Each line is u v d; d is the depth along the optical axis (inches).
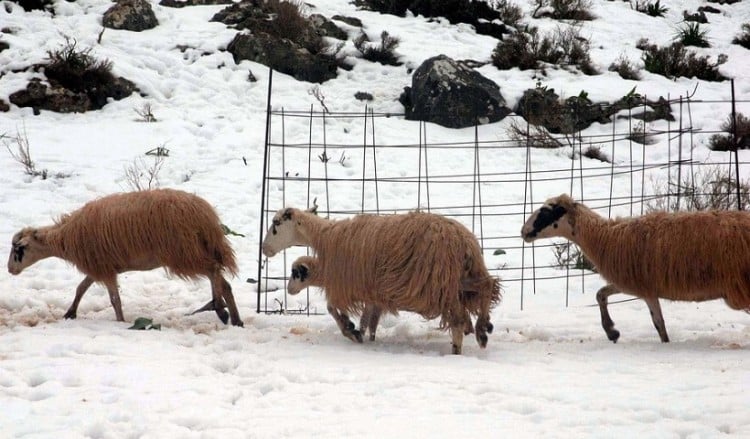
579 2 1011.3
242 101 724.0
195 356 307.9
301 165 621.6
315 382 278.7
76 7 837.2
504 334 357.4
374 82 773.9
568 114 708.0
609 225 338.6
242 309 400.2
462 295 316.5
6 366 288.8
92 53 737.0
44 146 617.3
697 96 773.9
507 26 924.6
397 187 591.2
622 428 228.4
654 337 348.2
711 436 220.2
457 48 840.9
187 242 348.8
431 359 306.0
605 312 342.3
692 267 315.3
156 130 658.8
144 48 775.1
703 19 1054.4
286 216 352.5
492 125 708.0
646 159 659.4
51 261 451.8
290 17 811.4
